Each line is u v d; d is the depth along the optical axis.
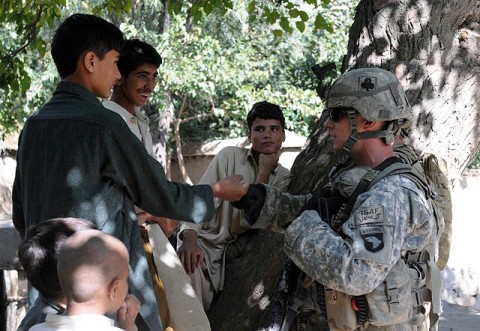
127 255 2.53
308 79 18.62
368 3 4.29
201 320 3.65
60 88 3.21
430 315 3.23
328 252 2.90
